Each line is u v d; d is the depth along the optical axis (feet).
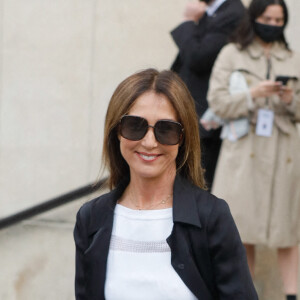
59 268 29.12
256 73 23.34
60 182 30.30
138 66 30.01
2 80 30.63
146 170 12.32
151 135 12.19
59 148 30.27
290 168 23.09
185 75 25.66
